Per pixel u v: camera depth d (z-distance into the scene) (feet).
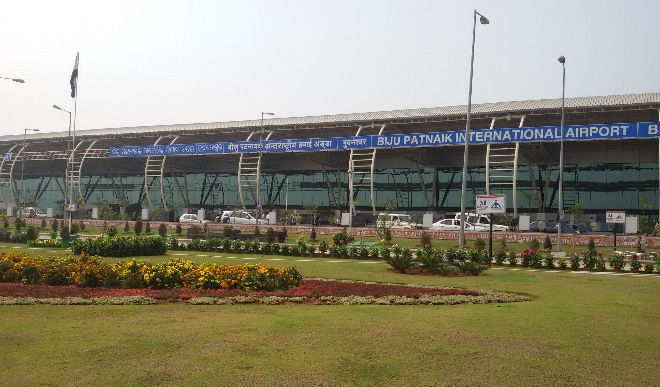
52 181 320.29
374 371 23.80
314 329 32.37
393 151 219.20
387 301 44.42
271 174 262.47
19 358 25.21
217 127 225.97
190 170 272.31
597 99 164.04
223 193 271.69
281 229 179.11
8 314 37.24
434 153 216.13
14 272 54.65
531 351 27.61
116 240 94.58
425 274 71.41
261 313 38.17
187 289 48.70
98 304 41.81
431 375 23.35
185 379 22.31
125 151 230.68
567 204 199.21
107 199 304.30
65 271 52.60
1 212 241.76
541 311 40.37
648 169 187.42
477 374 23.58
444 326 33.83
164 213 223.92
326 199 249.34
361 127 193.26
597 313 39.68
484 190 215.51
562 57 126.62
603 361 25.94
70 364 24.29
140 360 25.03
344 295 47.47
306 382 22.17
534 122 181.68
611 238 133.90
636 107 156.25
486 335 31.27
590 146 193.57
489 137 166.40
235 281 49.57
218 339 29.37
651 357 26.78
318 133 219.41
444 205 223.71
